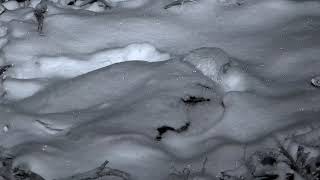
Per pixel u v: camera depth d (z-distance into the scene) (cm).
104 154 427
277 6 683
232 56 578
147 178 402
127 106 494
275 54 573
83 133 458
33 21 715
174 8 702
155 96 500
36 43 647
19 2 789
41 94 548
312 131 414
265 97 492
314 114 454
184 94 501
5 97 559
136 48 604
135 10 720
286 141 416
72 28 673
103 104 506
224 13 686
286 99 484
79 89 536
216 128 462
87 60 606
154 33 650
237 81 525
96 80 546
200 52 562
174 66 550
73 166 414
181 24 668
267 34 625
